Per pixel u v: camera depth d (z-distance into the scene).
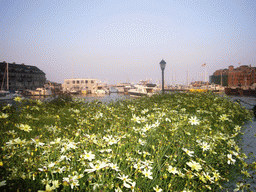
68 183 2.04
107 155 2.72
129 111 7.00
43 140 3.09
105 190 2.07
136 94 50.72
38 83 109.19
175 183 2.62
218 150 3.84
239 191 3.06
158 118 4.88
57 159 2.47
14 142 2.66
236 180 3.41
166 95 15.20
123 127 4.34
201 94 15.20
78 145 2.92
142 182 2.53
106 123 5.06
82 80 109.56
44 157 2.44
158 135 4.02
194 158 3.44
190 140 4.04
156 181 2.56
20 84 95.00
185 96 14.60
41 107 6.56
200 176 2.70
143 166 2.61
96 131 4.24
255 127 7.61
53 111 6.56
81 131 3.98
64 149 2.63
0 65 87.94
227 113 7.92
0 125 3.85
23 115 4.78
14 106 5.47
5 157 2.35
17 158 2.56
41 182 2.14
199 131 4.49
